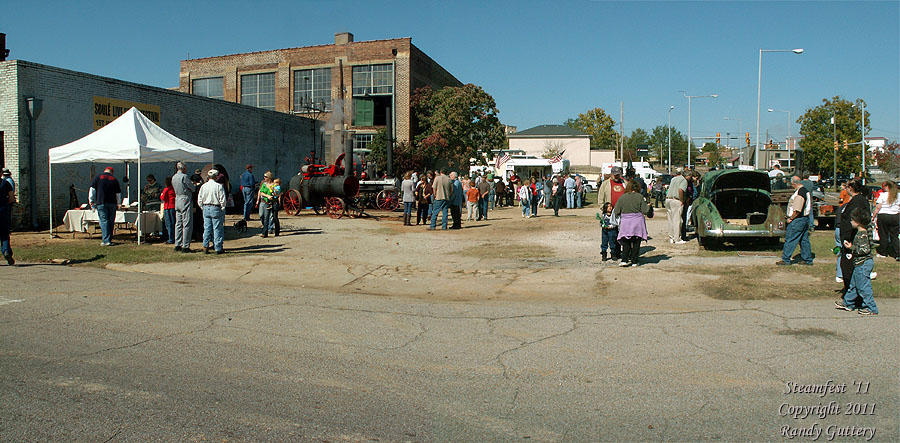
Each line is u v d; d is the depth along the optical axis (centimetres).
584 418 443
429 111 4325
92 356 581
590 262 1234
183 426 421
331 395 486
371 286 1030
